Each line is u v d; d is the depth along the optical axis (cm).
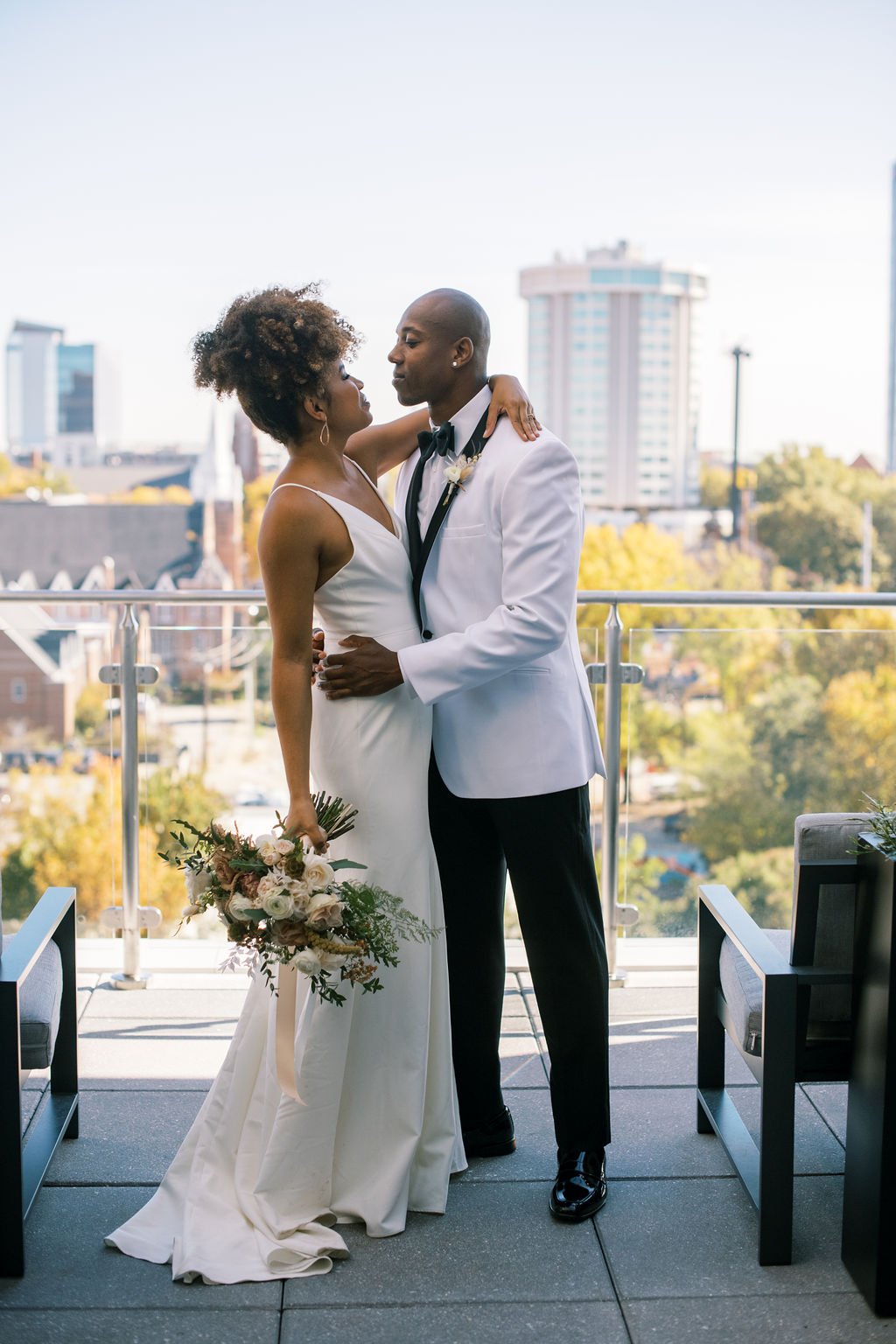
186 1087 288
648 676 357
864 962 210
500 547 233
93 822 355
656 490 5544
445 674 224
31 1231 231
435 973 240
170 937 358
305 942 210
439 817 251
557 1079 243
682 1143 263
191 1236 225
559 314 5581
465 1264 222
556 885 239
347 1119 236
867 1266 210
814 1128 270
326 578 230
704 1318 207
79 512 4650
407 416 260
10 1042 213
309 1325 205
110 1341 201
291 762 226
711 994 264
